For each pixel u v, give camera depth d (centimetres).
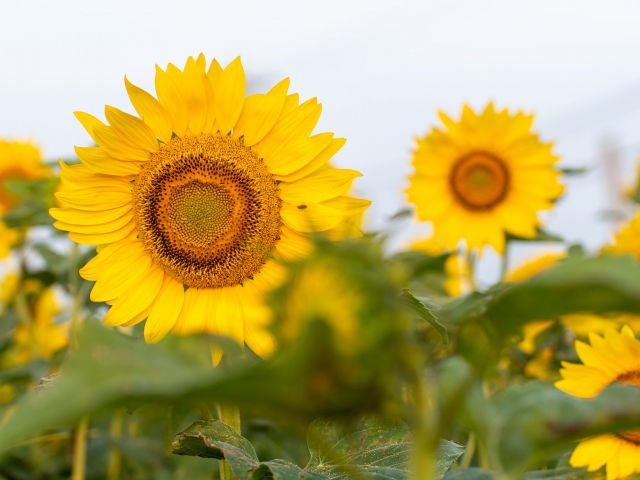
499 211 156
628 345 113
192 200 117
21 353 175
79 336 50
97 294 117
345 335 48
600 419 63
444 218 157
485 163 156
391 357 49
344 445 103
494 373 122
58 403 44
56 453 156
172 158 118
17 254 167
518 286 52
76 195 117
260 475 92
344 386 49
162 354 52
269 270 118
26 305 172
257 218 117
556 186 156
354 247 50
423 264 138
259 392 49
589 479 112
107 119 117
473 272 157
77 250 150
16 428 42
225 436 105
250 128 118
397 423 103
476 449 129
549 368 137
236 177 118
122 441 145
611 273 49
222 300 117
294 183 118
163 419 146
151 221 118
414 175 159
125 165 118
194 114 118
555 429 63
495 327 55
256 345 114
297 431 53
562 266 51
